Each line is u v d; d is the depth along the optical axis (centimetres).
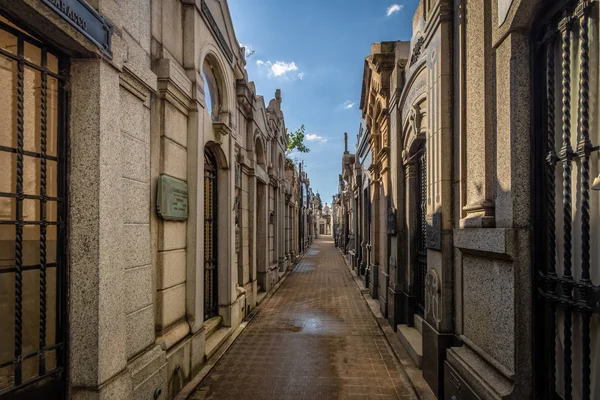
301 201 2252
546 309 233
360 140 1269
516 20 242
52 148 257
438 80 385
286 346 530
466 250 310
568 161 211
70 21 222
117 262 275
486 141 285
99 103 256
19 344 222
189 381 400
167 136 371
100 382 253
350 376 423
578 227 211
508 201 250
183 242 414
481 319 290
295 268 1514
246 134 790
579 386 210
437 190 382
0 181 254
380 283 739
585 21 200
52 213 257
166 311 368
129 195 307
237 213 700
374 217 860
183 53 424
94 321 252
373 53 693
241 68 644
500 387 247
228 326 567
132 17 317
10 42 243
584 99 200
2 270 215
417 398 369
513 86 248
